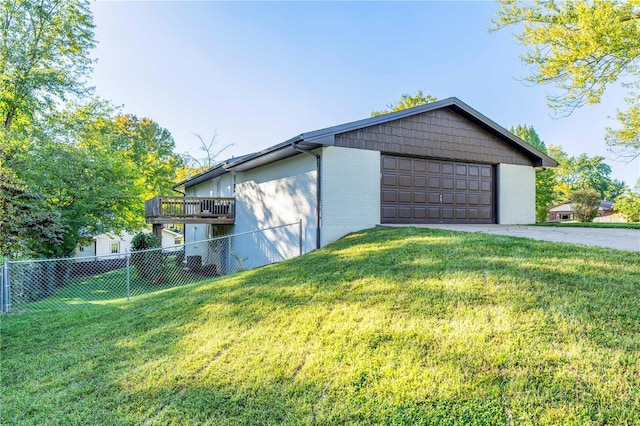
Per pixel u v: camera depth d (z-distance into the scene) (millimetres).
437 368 2727
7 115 12711
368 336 3346
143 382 3234
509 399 2328
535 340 2846
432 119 10000
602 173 49625
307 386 2822
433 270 4805
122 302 6902
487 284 4059
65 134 13383
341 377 2840
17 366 4020
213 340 3922
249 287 5758
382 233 7887
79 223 13820
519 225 10453
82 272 15969
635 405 2141
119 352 4039
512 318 3217
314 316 4051
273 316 4301
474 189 10891
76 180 13445
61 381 3492
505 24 10625
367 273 5184
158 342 4156
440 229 7867
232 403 2777
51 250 11617
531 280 4004
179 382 3166
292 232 9633
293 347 3434
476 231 7816
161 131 30281
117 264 17078
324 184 8438
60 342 4734
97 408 2928
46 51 12906
